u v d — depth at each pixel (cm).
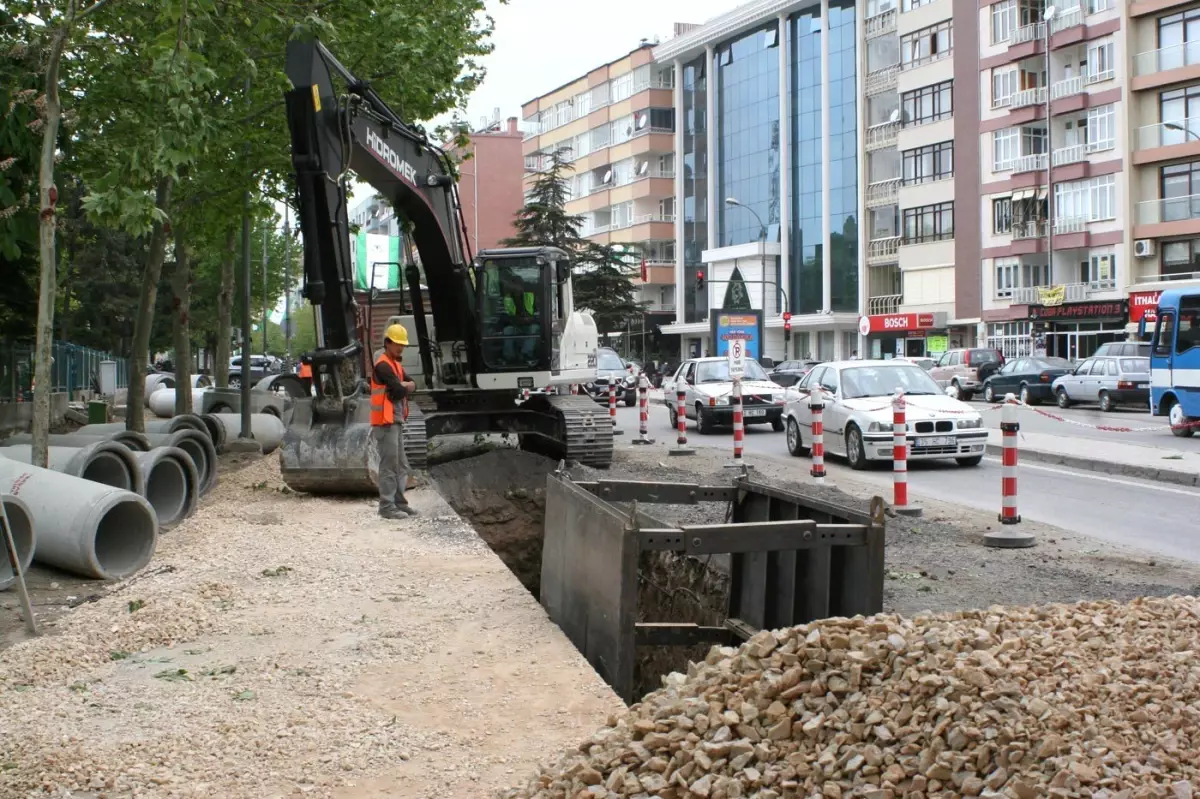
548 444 1888
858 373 1866
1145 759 365
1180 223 4475
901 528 1105
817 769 376
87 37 1389
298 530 1063
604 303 6719
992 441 2020
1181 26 4497
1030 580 865
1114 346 3594
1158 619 507
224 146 1684
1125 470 1647
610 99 8512
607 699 555
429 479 1486
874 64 6216
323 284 1225
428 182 1525
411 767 468
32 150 1244
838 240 6450
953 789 358
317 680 592
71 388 3409
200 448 1370
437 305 1698
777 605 707
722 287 7194
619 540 623
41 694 576
